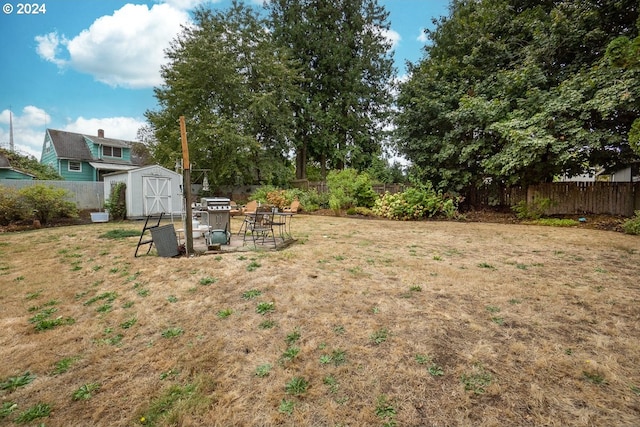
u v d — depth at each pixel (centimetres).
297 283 390
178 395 208
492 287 376
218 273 435
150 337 286
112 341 282
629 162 982
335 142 2225
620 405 184
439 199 1200
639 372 213
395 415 183
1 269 506
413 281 401
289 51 2014
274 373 226
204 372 231
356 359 237
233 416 188
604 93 801
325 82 2166
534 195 1098
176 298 364
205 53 1578
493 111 1041
